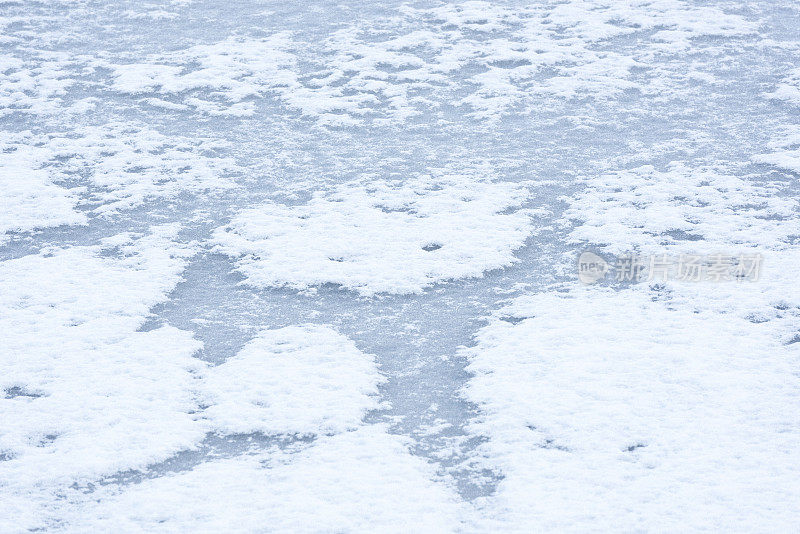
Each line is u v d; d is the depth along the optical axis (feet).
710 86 35.73
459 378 19.06
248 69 39.24
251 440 17.12
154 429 17.34
